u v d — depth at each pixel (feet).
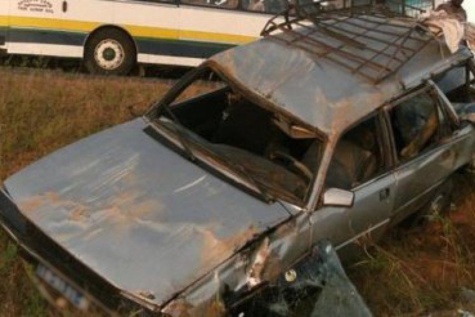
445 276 22.12
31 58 35.35
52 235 16.15
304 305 17.39
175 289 15.20
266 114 20.26
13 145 25.20
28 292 17.06
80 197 17.25
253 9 37.04
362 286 20.11
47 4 33.83
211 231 16.49
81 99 29.07
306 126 18.95
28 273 16.52
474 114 23.88
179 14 36.06
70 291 15.71
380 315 19.43
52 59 36.35
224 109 21.68
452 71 23.66
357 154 19.62
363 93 19.74
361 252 20.31
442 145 22.47
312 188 18.07
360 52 21.35
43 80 30.53
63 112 27.94
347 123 18.99
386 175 20.20
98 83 31.68
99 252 15.75
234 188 17.95
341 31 22.49
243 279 16.15
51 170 18.24
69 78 32.71
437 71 22.16
